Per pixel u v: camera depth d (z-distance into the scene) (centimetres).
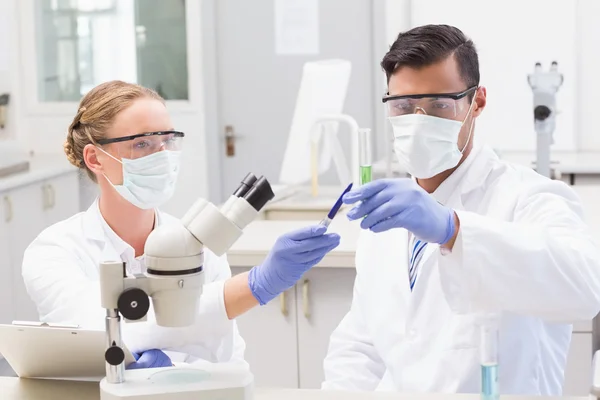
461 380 173
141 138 181
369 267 192
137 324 163
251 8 543
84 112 185
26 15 535
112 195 189
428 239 152
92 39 542
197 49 536
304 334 282
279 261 151
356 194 144
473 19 519
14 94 539
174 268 134
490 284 154
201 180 550
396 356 182
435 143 172
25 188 434
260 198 136
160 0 536
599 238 262
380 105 539
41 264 184
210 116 548
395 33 531
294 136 367
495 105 522
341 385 190
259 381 286
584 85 518
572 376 264
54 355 148
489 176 182
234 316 162
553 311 158
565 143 517
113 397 132
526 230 156
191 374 140
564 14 509
